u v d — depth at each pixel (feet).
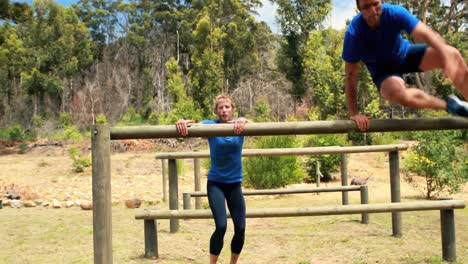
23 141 100.83
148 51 178.91
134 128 11.57
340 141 48.32
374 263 16.39
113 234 22.07
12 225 24.67
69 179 50.85
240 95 133.69
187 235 21.79
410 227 22.84
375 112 82.69
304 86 132.05
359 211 16.85
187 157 21.31
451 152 34.45
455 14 117.39
